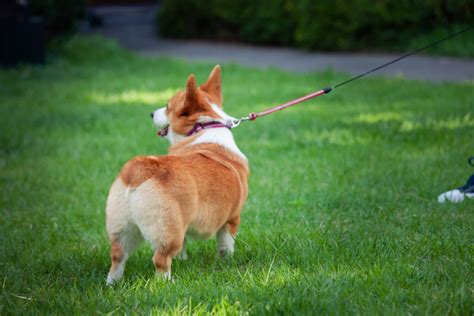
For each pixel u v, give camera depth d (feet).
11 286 14.84
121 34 85.66
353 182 24.11
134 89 49.57
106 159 29.09
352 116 37.11
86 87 50.60
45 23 62.44
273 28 73.31
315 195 22.58
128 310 12.90
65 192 24.43
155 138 33.17
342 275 14.60
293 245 17.07
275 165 27.30
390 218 19.43
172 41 80.69
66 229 20.06
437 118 34.53
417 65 58.39
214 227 15.48
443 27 65.77
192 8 80.69
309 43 69.05
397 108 38.86
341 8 66.28
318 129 33.91
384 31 66.59
